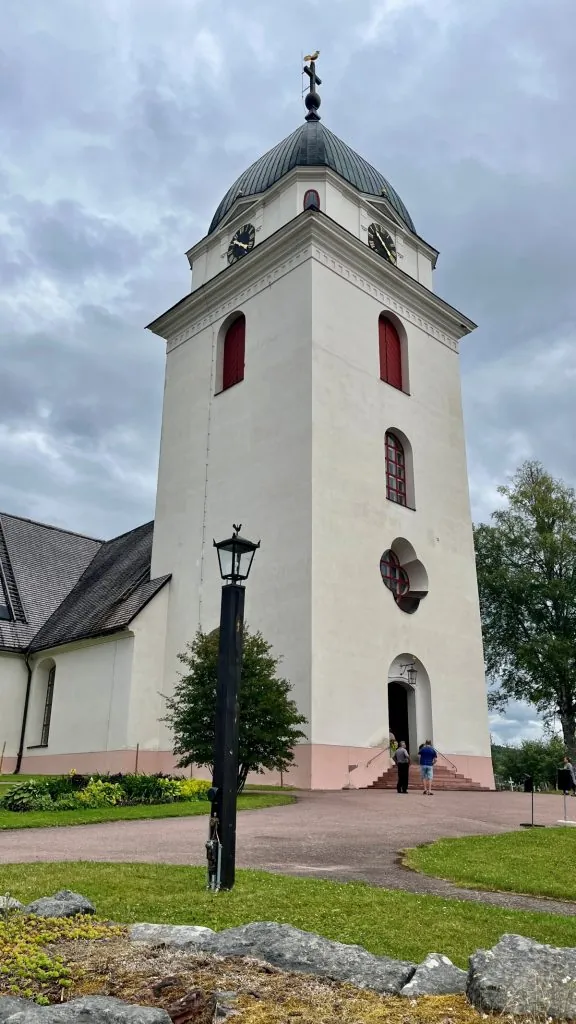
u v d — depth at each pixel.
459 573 30.31
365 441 27.50
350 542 25.48
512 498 42.31
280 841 11.95
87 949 5.30
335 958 4.99
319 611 23.56
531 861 10.98
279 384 27.38
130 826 13.68
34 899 7.20
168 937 5.56
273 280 29.17
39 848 11.00
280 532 25.33
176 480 31.19
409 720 27.08
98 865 9.08
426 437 30.80
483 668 29.94
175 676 27.64
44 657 32.47
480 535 42.94
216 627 26.84
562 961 4.65
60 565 39.81
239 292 30.88
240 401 29.02
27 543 39.47
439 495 30.52
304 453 25.34
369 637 25.12
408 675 26.83
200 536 28.91
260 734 18.30
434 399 32.00
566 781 23.25
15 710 32.69
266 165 33.31
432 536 29.44
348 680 23.86
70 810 15.87
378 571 26.36
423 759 21.83
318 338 26.91
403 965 4.91
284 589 24.48
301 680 22.92
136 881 8.02
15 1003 4.18
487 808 18.09
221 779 7.98
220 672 8.41
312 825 13.96
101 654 29.03
